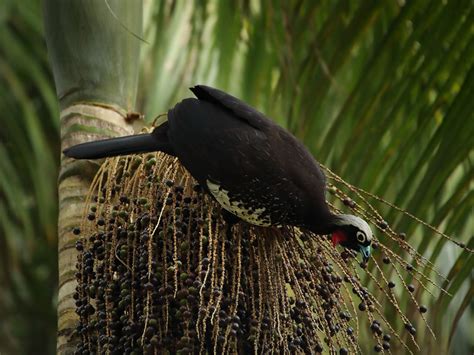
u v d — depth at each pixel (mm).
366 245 8023
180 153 7770
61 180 8359
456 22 9211
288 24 10109
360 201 9242
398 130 9352
